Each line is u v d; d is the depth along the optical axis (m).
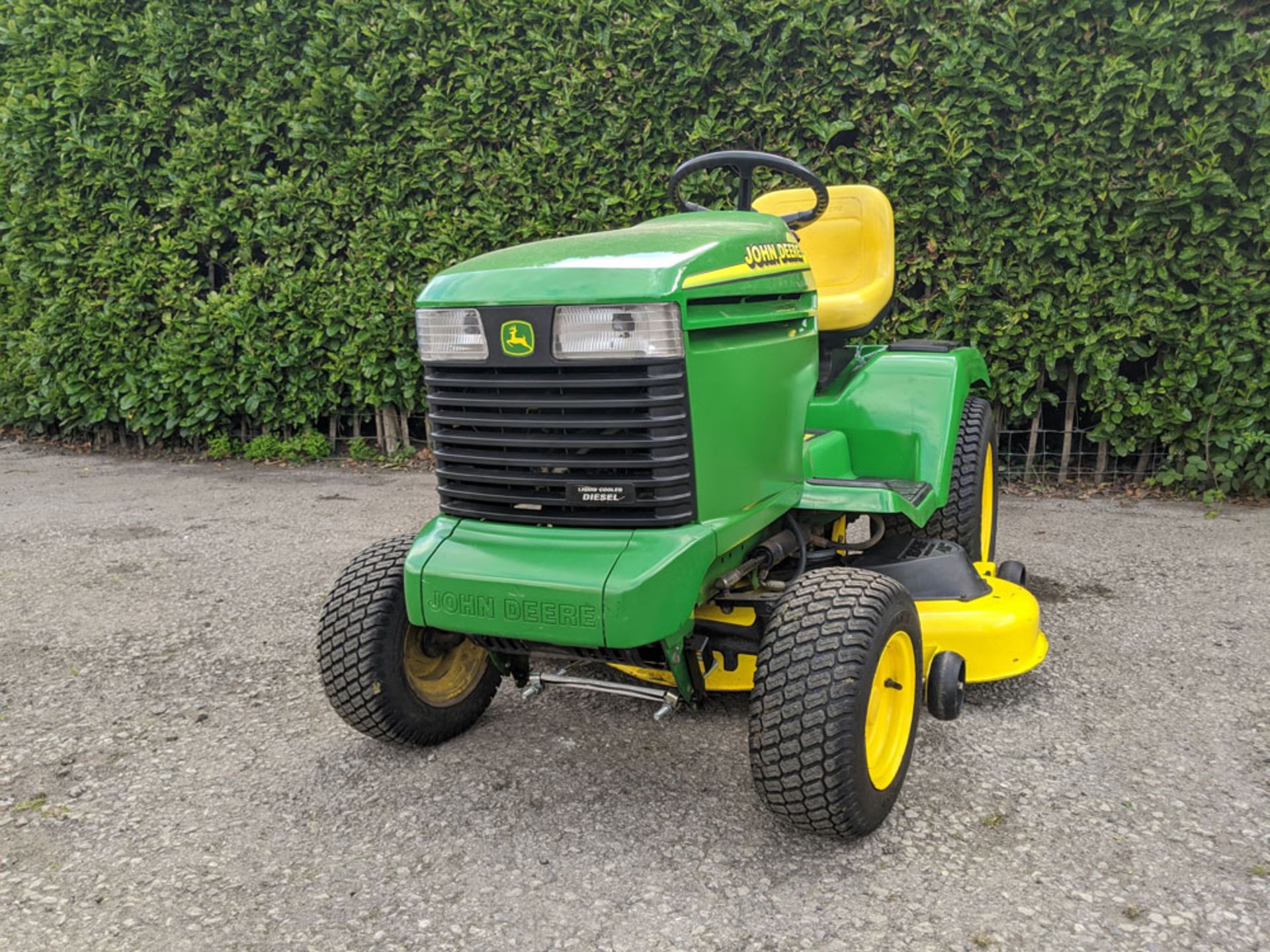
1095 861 2.57
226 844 2.73
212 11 7.55
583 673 3.78
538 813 2.85
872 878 2.52
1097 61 5.90
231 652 4.10
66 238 8.00
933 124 6.20
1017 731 3.29
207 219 7.67
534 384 2.63
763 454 2.96
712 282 2.66
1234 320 6.00
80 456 8.46
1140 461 6.59
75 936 2.35
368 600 3.01
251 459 8.11
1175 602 4.48
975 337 6.43
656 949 2.27
